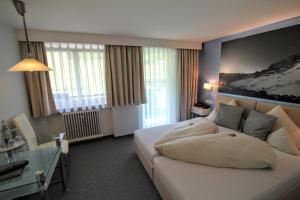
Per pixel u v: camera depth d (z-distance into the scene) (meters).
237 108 2.75
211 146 1.76
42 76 2.82
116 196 1.88
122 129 3.73
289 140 1.95
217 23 2.54
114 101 3.47
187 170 1.62
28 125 2.34
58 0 1.65
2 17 2.03
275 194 1.35
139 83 3.64
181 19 2.32
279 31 2.44
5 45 2.18
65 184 1.99
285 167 1.63
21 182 1.32
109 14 2.08
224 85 3.52
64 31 2.81
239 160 1.62
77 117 3.26
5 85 2.08
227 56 3.38
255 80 2.86
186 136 2.16
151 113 3.99
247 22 2.49
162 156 1.92
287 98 2.41
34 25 2.42
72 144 3.37
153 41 3.58
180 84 4.13
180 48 3.97
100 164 2.58
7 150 1.73
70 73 3.08
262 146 1.71
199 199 1.23
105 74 3.31
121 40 3.28
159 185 1.76
